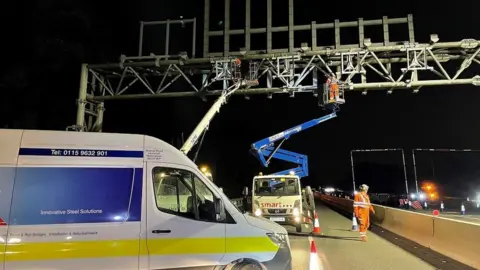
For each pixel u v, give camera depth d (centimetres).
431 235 1097
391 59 1850
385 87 1805
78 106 1914
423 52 1758
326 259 970
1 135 542
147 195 558
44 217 521
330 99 1758
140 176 562
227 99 1814
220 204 579
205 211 580
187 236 558
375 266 885
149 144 583
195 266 554
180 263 550
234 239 575
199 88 1958
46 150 543
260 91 1855
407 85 1788
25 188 525
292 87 1830
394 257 991
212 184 594
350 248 1135
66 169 541
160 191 573
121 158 564
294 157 1998
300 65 1897
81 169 545
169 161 582
